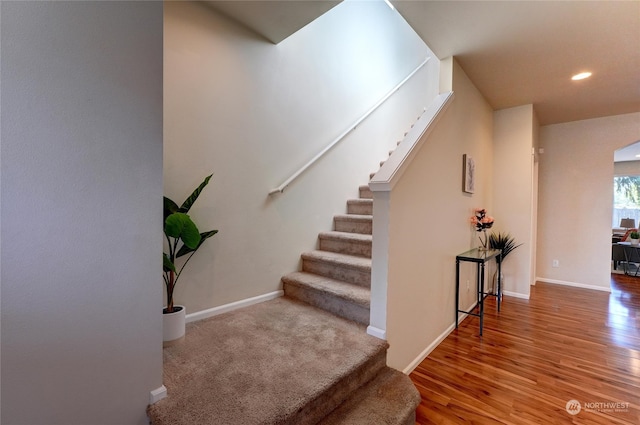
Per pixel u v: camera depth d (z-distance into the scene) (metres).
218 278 2.16
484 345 2.49
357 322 2.03
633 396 1.81
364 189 3.40
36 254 0.91
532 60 2.63
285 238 2.63
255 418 1.11
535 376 2.02
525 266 3.84
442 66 2.66
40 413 0.92
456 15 2.04
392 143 4.00
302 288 2.43
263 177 2.44
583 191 4.39
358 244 2.61
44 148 0.91
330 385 1.34
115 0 1.06
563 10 1.95
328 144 3.03
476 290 3.56
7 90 0.85
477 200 3.48
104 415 1.06
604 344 2.51
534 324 2.96
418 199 2.14
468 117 3.07
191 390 1.28
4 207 0.85
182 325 1.75
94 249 1.03
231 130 2.20
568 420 1.61
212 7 2.06
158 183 1.20
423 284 2.25
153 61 1.17
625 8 1.90
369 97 3.59
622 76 2.90
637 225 8.54
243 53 2.27
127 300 1.11
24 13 0.87
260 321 2.04
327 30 3.03
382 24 3.82
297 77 2.71
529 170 3.79
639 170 7.61
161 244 1.21
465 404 1.74
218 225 2.14
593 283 4.31
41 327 0.92
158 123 1.19
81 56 0.98
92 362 1.03
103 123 1.04
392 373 1.72
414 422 1.57
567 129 4.51
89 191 1.01
